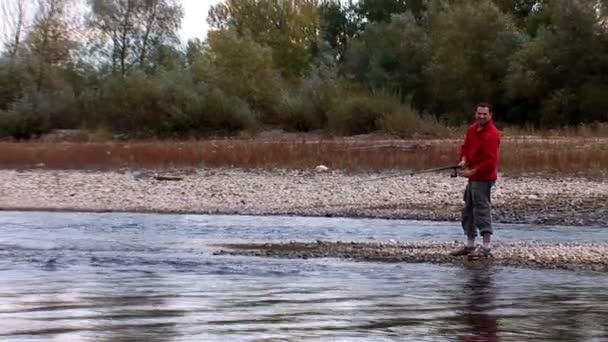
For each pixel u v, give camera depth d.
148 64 65.94
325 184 28.06
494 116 51.81
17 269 12.66
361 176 29.80
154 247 15.73
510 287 11.05
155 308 9.38
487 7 53.31
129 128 53.31
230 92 54.31
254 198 25.61
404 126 44.47
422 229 19.09
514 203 23.20
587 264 13.21
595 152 29.81
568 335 8.05
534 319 8.85
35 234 18.19
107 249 15.43
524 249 14.80
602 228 19.25
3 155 36.66
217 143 39.78
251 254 14.57
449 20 53.66
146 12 66.50
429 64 53.66
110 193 27.23
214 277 11.88
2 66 59.78
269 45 76.19
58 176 32.47
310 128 51.19
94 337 7.86
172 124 51.69
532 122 49.88
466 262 13.47
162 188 28.12
